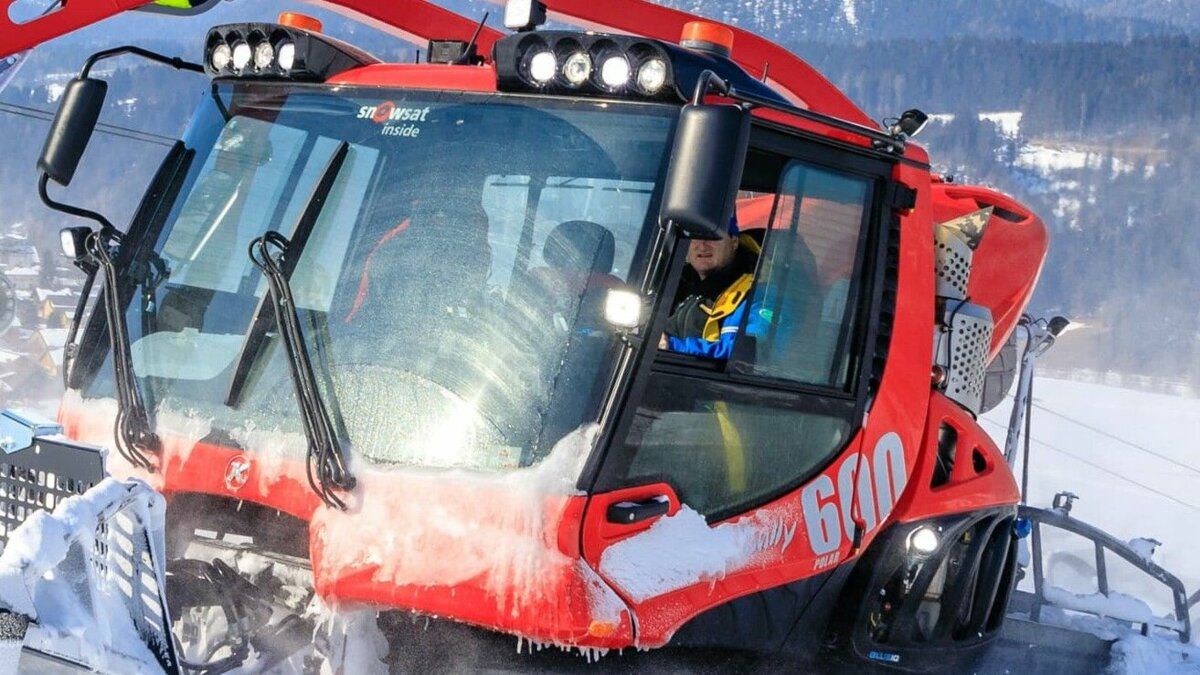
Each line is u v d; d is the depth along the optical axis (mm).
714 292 5805
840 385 5316
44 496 4598
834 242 5281
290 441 4688
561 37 4828
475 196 4922
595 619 4250
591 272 4633
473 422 4559
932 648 5977
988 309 6605
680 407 4711
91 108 5254
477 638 4609
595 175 4754
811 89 8648
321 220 5117
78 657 4012
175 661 4277
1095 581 10945
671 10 8477
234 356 5000
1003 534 6414
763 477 5008
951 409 6043
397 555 4383
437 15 9305
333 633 4445
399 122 5168
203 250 5301
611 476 4438
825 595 5375
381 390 4707
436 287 4832
